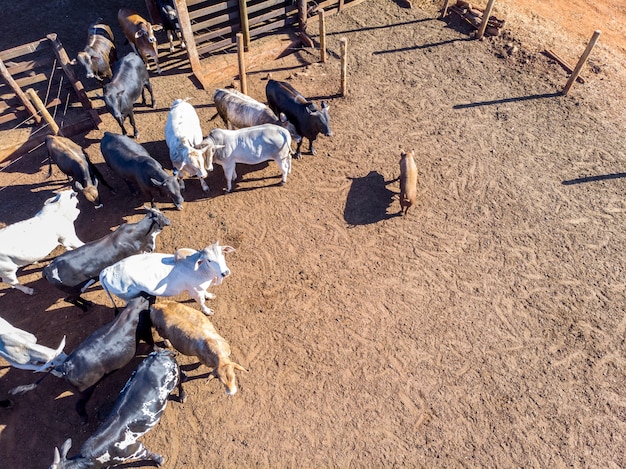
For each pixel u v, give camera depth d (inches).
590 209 430.9
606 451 304.7
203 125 494.9
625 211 430.3
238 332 352.2
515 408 320.2
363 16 628.1
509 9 645.9
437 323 358.0
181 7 487.5
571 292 377.1
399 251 398.9
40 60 463.2
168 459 298.0
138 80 463.8
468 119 504.7
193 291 339.6
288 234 409.7
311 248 400.5
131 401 272.5
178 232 410.3
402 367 336.2
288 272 385.7
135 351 309.7
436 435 308.3
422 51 580.4
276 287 377.1
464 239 407.8
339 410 317.4
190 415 315.3
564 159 469.7
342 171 458.0
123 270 320.8
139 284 321.1
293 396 323.3
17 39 579.5
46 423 311.4
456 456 301.1
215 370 283.6
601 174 457.7
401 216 422.6
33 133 475.2
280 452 301.1
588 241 408.2
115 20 611.2
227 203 432.8
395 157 469.4
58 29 593.6
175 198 391.9
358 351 343.6
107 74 504.7
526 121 503.8
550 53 572.7
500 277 384.2
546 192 442.6
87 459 254.2
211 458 298.8
